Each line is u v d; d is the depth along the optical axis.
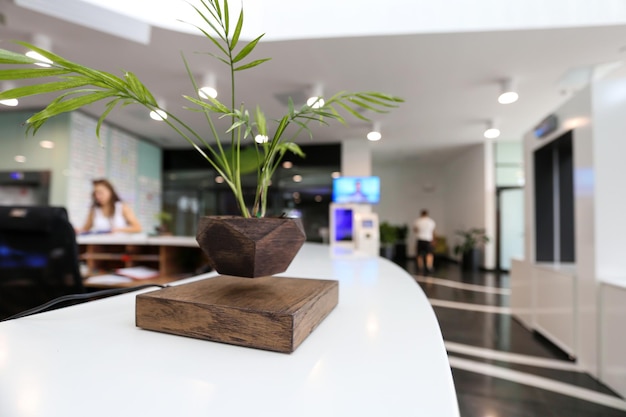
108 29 2.32
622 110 2.23
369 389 0.39
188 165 6.72
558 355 2.55
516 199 6.43
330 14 2.69
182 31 2.56
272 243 0.59
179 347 0.50
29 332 0.55
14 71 0.46
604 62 3.05
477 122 4.96
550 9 2.53
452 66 3.15
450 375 0.42
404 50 2.88
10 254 1.24
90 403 0.35
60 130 4.39
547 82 3.49
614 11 2.48
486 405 1.87
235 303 0.53
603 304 2.16
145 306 0.57
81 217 4.53
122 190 5.48
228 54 0.61
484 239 6.54
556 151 3.26
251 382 0.40
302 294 0.61
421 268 7.09
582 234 2.37
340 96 0.75
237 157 0.67
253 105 4.04
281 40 2.72
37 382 0.39
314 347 0.51
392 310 0.73
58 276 1.25
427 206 9.51
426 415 0.34
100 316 0.64
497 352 2.60
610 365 2.07
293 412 0.34
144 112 4.52
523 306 3.27
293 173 6.45
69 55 2.89
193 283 0.69
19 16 2.34
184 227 6.70
